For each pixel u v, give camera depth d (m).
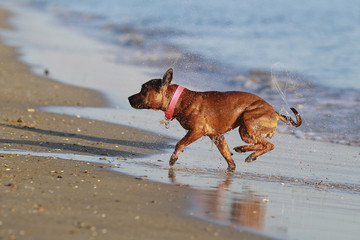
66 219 7.34
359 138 15.04
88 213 7.67
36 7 56.47
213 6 48.56
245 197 9.23
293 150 13.59
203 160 12.09
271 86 21.27
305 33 35.41
